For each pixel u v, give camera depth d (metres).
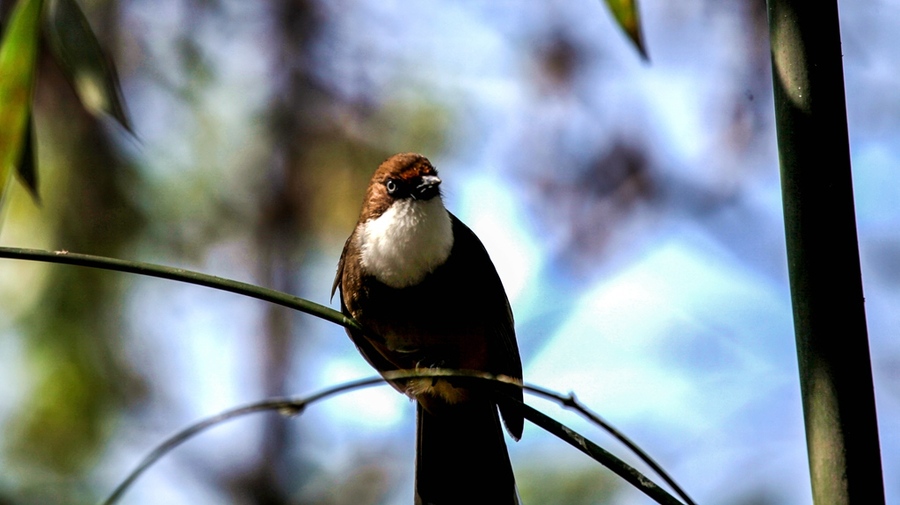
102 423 12.07
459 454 7.73
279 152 14.09
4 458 11.80
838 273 3.94
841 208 3.97
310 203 13.99
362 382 4.57
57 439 11.90
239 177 13.92
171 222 13.01
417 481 7.70
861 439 3.86
